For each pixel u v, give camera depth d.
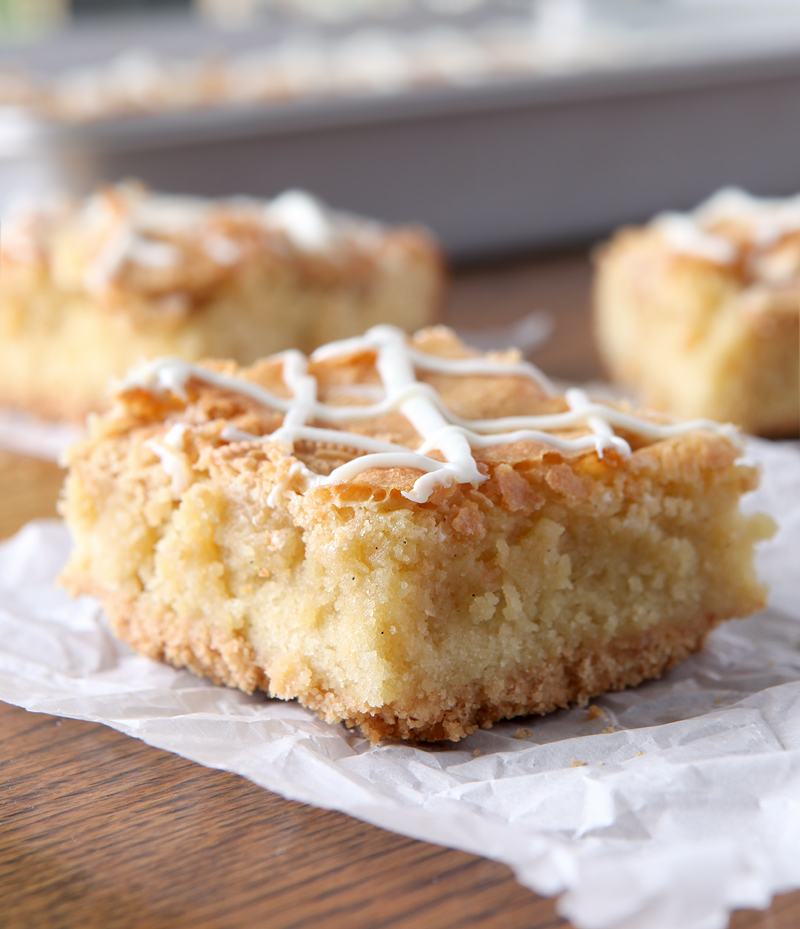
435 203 0.69
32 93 0.69
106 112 0.65
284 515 0.44
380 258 0.61
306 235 0.59
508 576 0.44
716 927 0.33
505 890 0.37
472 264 0.71
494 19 0.88
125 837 0.41
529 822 0.40
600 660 0.45
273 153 0.66
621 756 0.43
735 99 0.71
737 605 0.46
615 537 0.45
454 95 0.67
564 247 0.72
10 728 0.44
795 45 0.71
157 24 0.80
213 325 0.57
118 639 0.47
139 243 0.57
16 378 0.58
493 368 0.47
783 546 0.49
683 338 0.56
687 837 0.39
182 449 0.45
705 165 0.72
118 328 0.57
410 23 0.86
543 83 0.68
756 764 0.41
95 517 0.46
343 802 0.41
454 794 0.41
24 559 0.49
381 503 0.43
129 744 0.44
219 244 0.58
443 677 0.44
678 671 0.46
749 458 0.52
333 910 0.37
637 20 0.84
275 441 0.45
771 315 0.55
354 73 0.73
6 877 0.39
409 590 0.43
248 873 0.39
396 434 0.45
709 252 0.57
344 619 0.44
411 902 0.37
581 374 0.60
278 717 0.44
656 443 0.46
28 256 0.57
